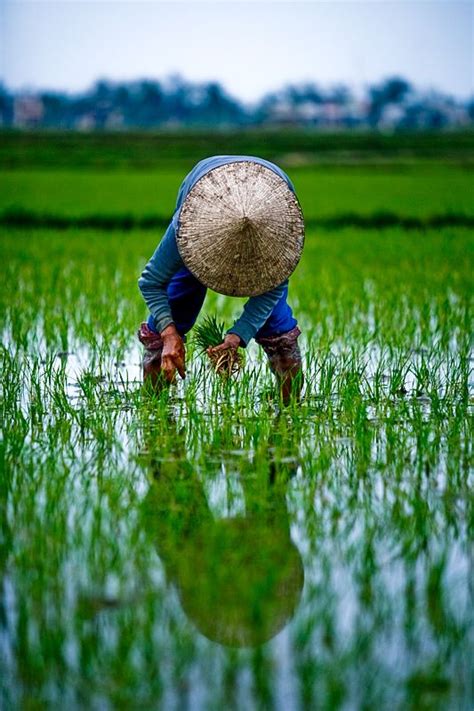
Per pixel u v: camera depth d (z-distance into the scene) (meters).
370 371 11.84
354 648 5.51
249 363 11.88
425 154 75.31
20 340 12.70
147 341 10.29
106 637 5.61
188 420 9.66
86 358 12.62
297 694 5.14
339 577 6.36
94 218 28.77
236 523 7.26
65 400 10.05
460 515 7.42
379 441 9.23
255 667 5.30
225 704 5.06
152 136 99.81
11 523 7.12
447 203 31.66
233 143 88.19
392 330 13.38
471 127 193.12
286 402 10.30
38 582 6.23
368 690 5.18
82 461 8.60
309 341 12.55
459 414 9.77
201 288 10.09
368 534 6.95
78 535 6.88
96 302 15.28
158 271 9.42
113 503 7.53
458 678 5.30
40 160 62.97
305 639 5.54
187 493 7.75
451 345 13.23
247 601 6.03
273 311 10.00
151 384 10.39
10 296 16.19
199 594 6.09
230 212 8.70
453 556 6.70
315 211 29.31
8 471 8.18
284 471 8.23
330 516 7.36
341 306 15.17
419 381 10.91
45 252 21.95
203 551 6.69
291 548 6.80
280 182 8.88
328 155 75.31
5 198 34.03
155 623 5.75
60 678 5.27
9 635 5.68
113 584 6.22
